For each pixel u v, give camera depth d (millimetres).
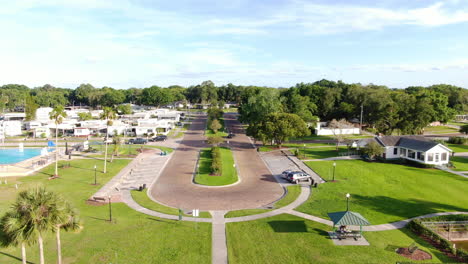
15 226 20375
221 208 39781
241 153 76125
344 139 90500
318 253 27578
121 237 30703
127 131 106375
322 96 132500
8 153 78438
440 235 33344
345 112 120500
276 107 94938
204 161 65750
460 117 151750
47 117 136000
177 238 30547
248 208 39750
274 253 27641
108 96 194375
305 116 106250
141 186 47000
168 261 26078
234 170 58469
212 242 29734
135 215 36938
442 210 38750
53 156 71875
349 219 29953
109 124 63875
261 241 30016
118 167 61656
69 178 53469
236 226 33656
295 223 34469
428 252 28125
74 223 23594
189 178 54031
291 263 25922
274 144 86438
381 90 114250
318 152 76125
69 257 26641
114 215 36906
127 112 154375
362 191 46031
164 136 95000
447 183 49938
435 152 60562
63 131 104062
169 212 38062
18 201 21141
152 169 60312
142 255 27062
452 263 26172
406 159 63812
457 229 34094
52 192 22141
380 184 49500
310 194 44906
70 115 140875
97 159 68812
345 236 30703
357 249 28391
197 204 41312
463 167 60156
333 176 52156
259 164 64625
